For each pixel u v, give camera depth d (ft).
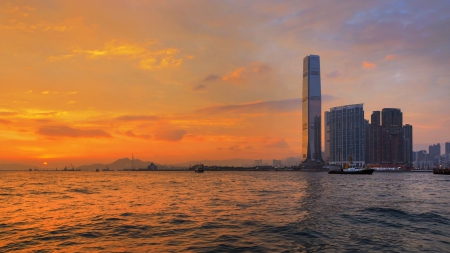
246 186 413.59
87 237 106.63
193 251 89.40
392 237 106.22
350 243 98.43
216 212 162.09
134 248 92.68
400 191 318.24
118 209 176.35
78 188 375.04
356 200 223.10
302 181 590.96
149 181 602.44
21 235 110.01
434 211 166.09
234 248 92.58
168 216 149.48
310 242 99.45
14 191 324.39
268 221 134.72
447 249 92.07
